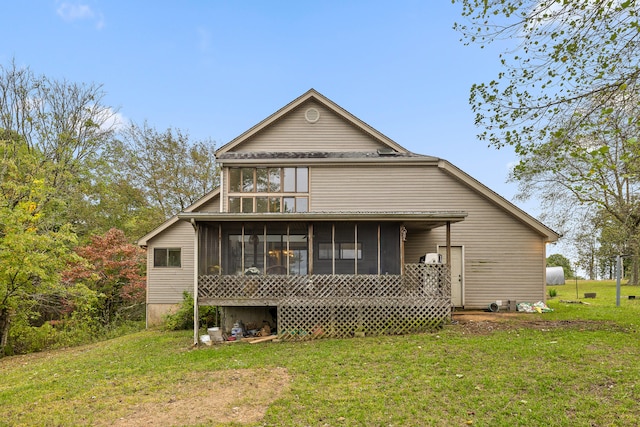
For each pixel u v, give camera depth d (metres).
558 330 9.59
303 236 10.93
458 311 13.37
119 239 19.59
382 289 10.60
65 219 21.48
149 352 9.77
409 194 14.18
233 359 8.35
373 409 5.35
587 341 8.30
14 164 15.41
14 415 5.75
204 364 8.02
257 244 10.91
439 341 8.84
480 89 7.18
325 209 14.20
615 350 7.56
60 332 15.48
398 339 9.48
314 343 9.66
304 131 14.95
